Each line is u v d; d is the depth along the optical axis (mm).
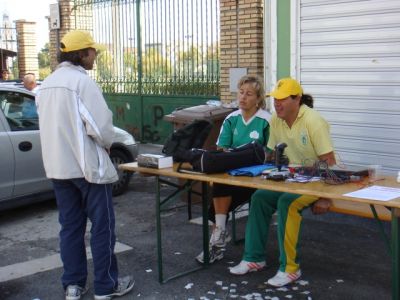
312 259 4918
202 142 4391
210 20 9336
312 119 4191
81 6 12039
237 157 4125
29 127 6359
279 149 4105
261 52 7570
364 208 4441
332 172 3809
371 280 4438
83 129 3789
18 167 6160
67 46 3881
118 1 11141
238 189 4730
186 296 4180
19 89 6426
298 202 4043
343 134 6148
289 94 4137
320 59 6258
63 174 3838
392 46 5645
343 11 5980
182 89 10008
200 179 3979
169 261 4945
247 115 4805
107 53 11516
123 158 7531
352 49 5961
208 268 4730
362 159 6016
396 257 3328
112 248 4043
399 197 3209
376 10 5719
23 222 6402
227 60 7914
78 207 4043
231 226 5906
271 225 5922
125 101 11211
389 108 5742
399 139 5707
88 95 3779
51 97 3836
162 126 10539
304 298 4102
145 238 5645
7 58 16344
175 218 6332
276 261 4848
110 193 4000
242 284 4367
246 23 7582
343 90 6094
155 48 10406
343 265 4766
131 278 4297
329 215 6023
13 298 4254
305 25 6348
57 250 5406
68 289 4086
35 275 4727
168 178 8125
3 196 6047
